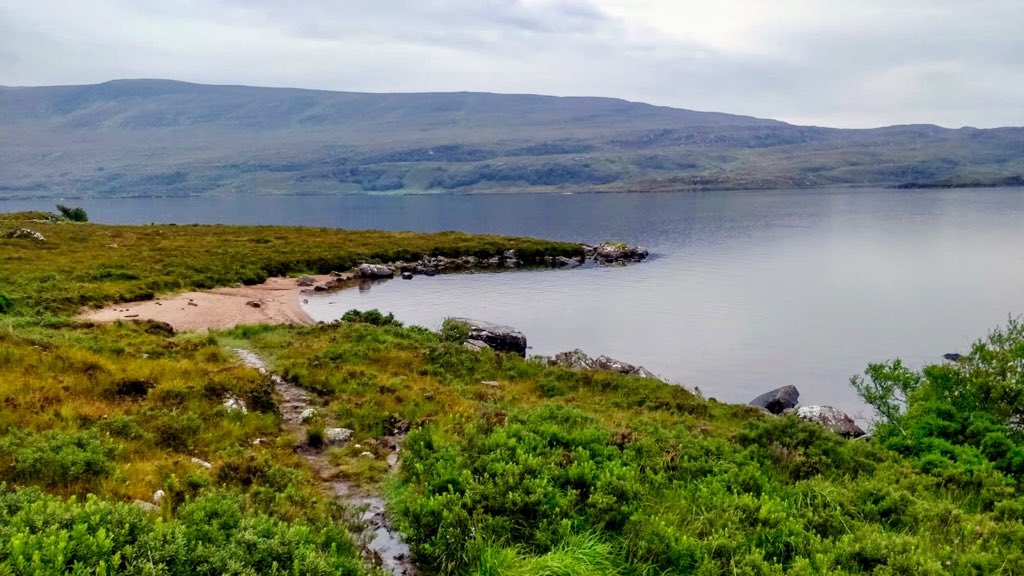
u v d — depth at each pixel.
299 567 6.77
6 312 30.41
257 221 190.25
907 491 10.52
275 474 10.20
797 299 52.94
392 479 11.30
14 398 12.17
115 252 55.53
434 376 21.42
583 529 8.80
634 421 16.19
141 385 15.21
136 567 6.03
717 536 8.44
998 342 16.83
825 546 8.47
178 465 10.16
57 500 7.08
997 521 9.90
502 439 11.34
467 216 198.50
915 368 32.66
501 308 48.78
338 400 16.75
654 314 46.88
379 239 80.25
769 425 13.42
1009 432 13.63
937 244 94.62
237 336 28.39
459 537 8.31
